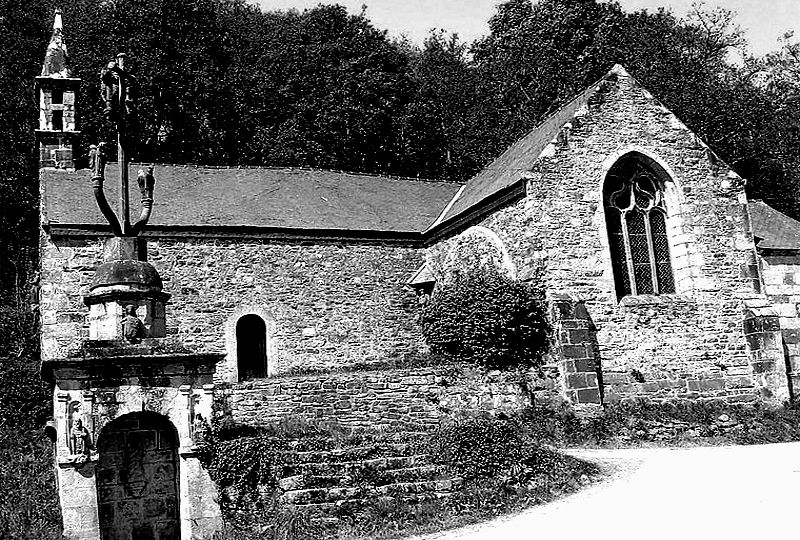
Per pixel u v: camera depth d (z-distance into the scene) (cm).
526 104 4156
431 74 4928
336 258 2359
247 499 1115
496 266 2177
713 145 3791
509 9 4578
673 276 2191
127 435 1080
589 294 2030
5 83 3441
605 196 2158
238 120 3834
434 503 1199
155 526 1076
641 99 2205
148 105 3397
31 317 2652
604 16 4216
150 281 1141
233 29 4294
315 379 1834
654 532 969
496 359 1986
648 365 2052
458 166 4269
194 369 1092
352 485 1196
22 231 3447
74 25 3747
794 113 4169
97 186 1165
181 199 2331
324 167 3725
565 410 1880
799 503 1062
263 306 2233
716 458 1540
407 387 1877
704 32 4444
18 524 1174
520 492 1258
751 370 2145
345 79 3822
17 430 1922
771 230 2600
